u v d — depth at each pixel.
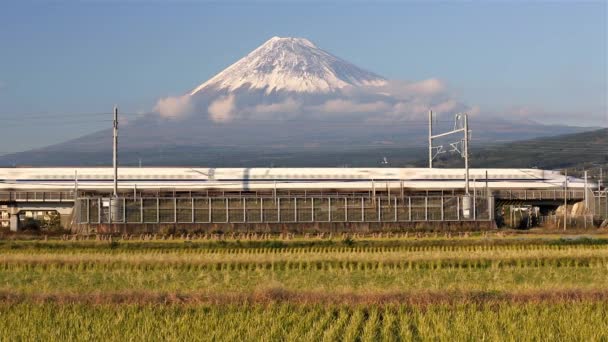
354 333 29.62
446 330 29.55
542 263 51.78
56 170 103.50
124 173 103.88
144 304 34.38
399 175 107.19
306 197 79.56
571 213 100.94
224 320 31.34
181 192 102.06
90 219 78.94
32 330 29.94
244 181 105.06
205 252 58.47
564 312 32.03
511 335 28.78
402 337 29.41
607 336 28.75
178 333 29.50
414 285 41.50
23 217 94.81
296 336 28.98
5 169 103.56
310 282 43.44
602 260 52.19
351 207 80.44
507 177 107.38
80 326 30.69
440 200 81.25
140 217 78.69
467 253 54.09
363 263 50.97
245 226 78.06
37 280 45.31
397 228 78.88
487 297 35.38
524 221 89.50
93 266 50.81
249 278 45.81
